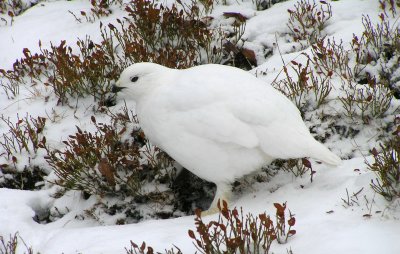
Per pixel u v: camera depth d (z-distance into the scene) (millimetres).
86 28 13945
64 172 9844
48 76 12484
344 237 7195
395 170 8297
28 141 11156
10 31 14242
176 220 8875
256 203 8953
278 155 8414
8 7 15375
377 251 6785
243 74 9055
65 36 13773
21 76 12852
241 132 8320
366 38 11969
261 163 8789
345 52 11773
